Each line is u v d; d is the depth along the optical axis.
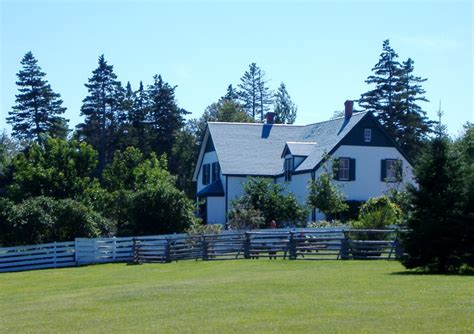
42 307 19.73
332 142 53.81
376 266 29.11
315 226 46.09
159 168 54.59
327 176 47.66
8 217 39.34
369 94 77.25
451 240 25.25
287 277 24.41
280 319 15.32
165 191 43.09
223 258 36.44
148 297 20.34
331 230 36.78
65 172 47.47
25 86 77.25
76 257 38.88
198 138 87.50
